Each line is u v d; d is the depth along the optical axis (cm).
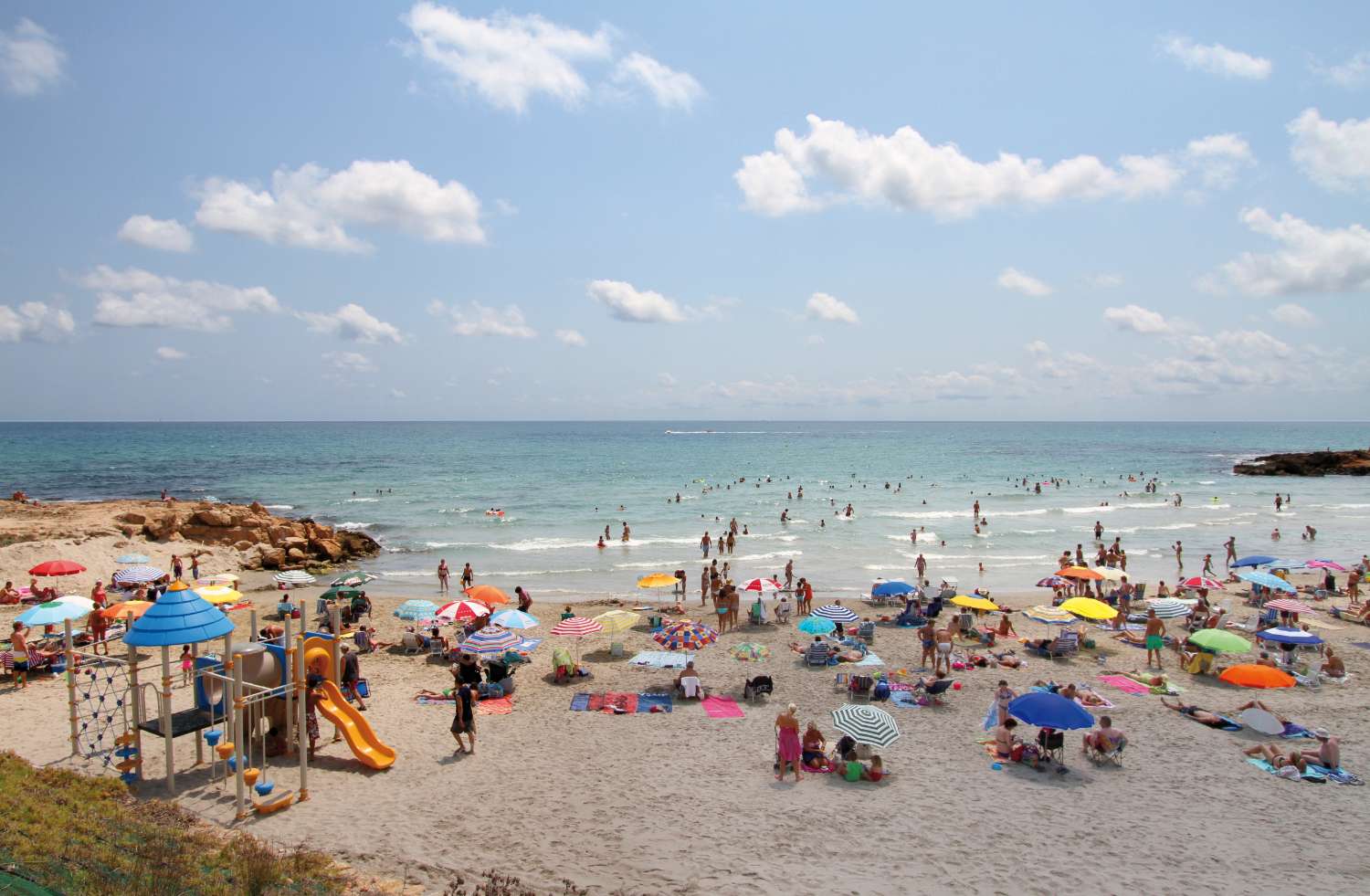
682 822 1302
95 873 927
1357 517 6094
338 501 7238
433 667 2208
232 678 1280
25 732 1548
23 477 9238
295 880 1011
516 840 1220
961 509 6656
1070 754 1619
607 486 8675
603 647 2462
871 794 1428
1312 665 2264
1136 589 3183
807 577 3897
